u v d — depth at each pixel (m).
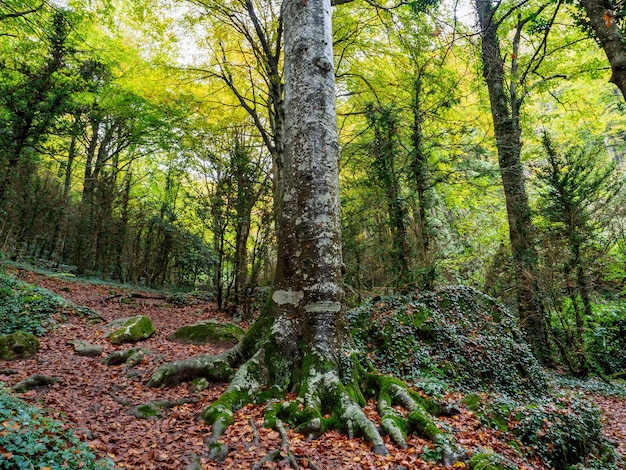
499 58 11.41
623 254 11.20
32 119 11.07
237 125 14.65
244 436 3.78
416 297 8.28
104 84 17.27
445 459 3.69
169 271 22.91
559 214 10.50
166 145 18.73
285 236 5.51
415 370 6.61
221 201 12.07
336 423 4.14
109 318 10.41
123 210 18.27
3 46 12.64
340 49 12.59
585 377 9.95
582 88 14.73
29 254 17.17
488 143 13.22
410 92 11.88
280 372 4.91
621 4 6.21
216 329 8.34
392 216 10.80
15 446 2.41
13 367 5.39
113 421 4.09
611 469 4.82
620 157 21.16
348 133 18.09
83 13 12.76
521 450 4.53
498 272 13.47
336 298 5.25
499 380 7.03
